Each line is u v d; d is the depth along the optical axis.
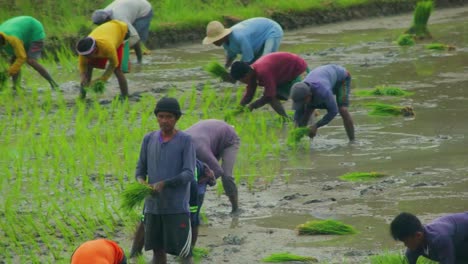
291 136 42.97
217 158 33.75
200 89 58.28
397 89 55.91
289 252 30.16
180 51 74.25
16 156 41.47
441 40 76.81
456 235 23.38
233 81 50.25
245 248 30.81
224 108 51.66
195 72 64.38
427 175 38.59
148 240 28.02
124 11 61.97
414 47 73.56
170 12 81.69
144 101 52.78
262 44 54.34
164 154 27.17
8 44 53.31
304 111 43.44
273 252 30.31
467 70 63.16
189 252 28.00
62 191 37.16
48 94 53.66
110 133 45.78
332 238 31.55
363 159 41.72
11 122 48.94
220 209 35.38
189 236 27.69
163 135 27.41
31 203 35.81
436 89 57.06
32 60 54.75
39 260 29.69
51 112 51.56
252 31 54.06
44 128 46.22
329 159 42.03
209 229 32.94
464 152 42.22
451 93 55.75
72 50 70.88
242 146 44.16
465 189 36.38
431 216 33.09
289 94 46.69
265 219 33.94
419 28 77.62
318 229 32.03
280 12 85.81
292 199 36.22
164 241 27.73
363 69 64.31
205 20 80.62
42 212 34.66
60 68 66.12
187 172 27.02
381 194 36.22
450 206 34.25
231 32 53.62
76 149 42.38
